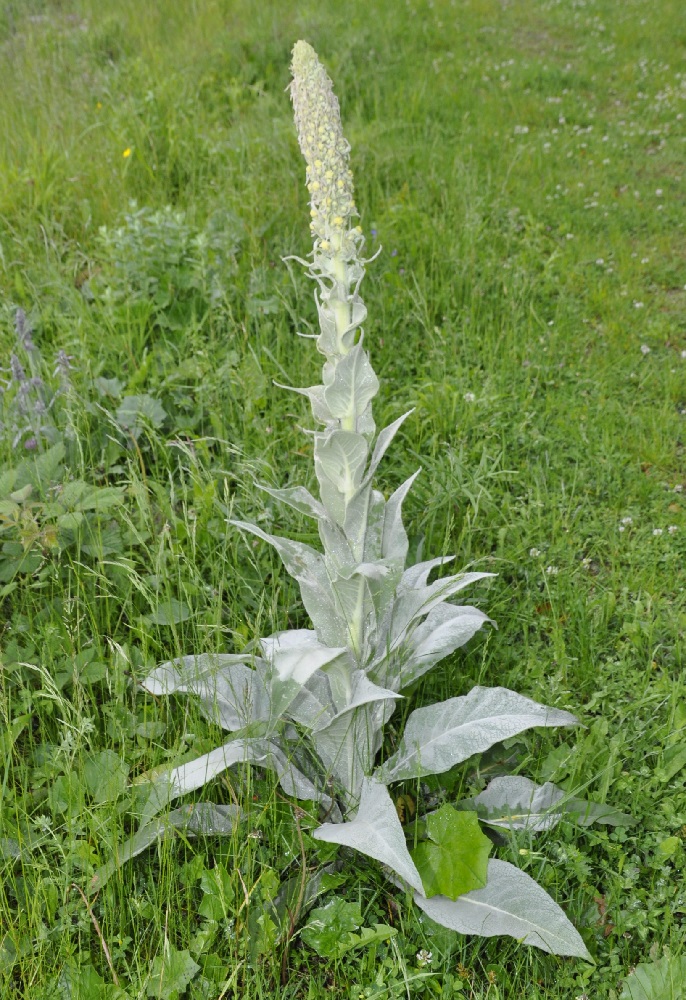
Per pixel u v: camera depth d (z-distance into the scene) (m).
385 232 6.06
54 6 11.25
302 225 5.89
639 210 7.25
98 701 3.09
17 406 3.89
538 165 7.82
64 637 3.07
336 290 2.31
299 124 2.21
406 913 2.53
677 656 3.39
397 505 2.74
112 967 2.18
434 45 10.95
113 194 6.34
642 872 2.66
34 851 2.56
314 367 4.73
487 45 11.28
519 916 2.37
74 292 5.01
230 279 5.26
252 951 2.37
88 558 3.47
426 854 2.51
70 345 4.57
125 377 4.55
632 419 4.81
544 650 3.41
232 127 7.62
